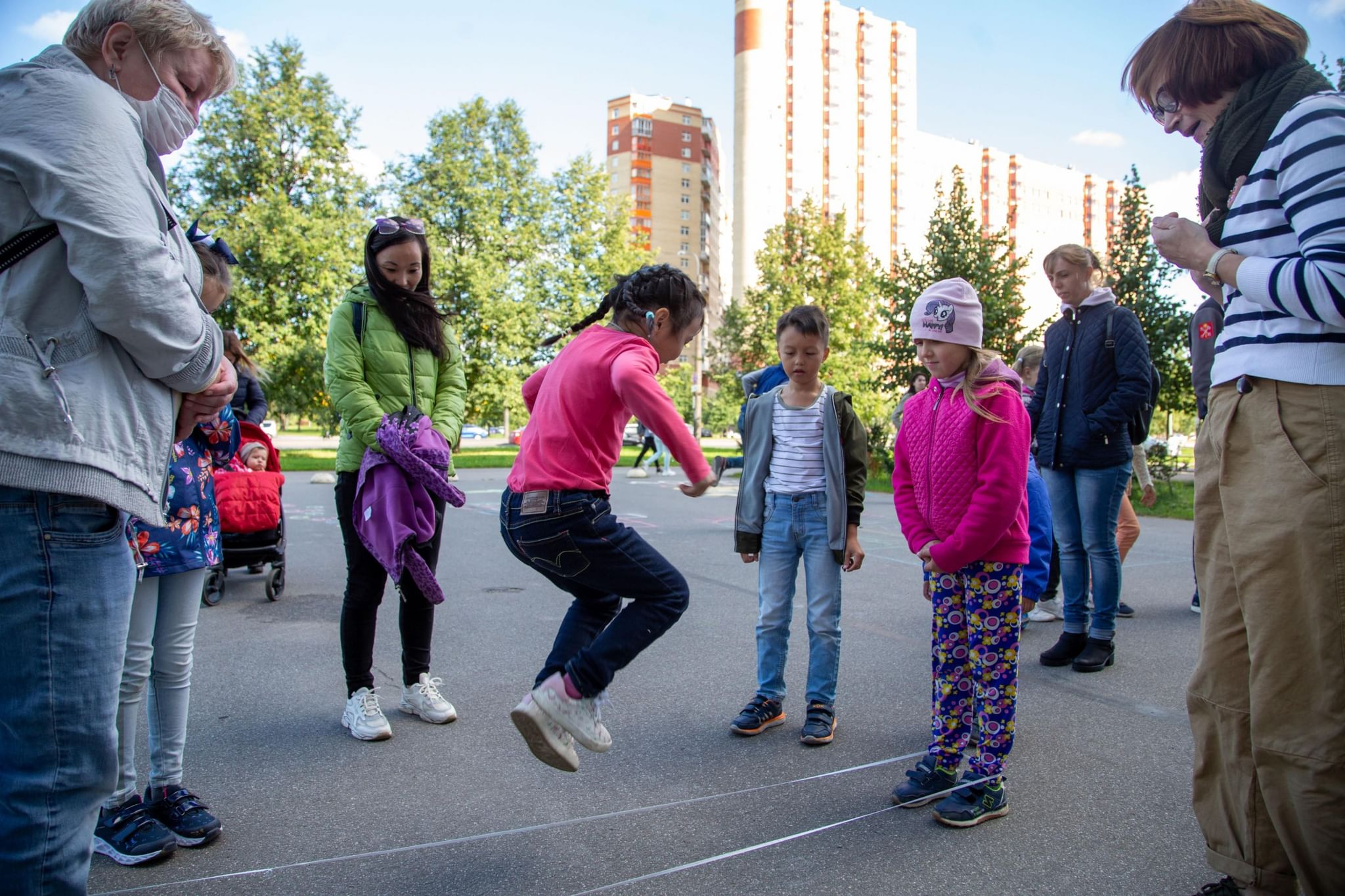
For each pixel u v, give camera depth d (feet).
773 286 127.24
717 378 163.63
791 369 11.87
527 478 7.93
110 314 5.31
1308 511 5.89
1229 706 6.63
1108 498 14.42
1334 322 5.69
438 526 11.85
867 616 18.44
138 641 8.25
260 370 18.06
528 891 7.38
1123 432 14.56
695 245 368.48
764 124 299.17
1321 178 5.83
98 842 7.95
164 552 8.32
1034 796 9.49
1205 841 7.53
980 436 9.16
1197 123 6.93
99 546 5.50
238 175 101.55
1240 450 6.40
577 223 122.93
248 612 18.94
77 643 5.38
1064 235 407.03
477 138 116.67
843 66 342.03
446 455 10.78
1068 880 7.64
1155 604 19.99
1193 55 6.56
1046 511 16.83
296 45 103.55
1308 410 5.99
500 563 25.79
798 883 7.57
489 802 9.24
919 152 364.79
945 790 9.29
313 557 26.86
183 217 97.40
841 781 9.90
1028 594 16.72
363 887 7.43
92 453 5.34
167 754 8.52
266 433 20.40
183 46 6.10
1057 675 14.33
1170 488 46.98
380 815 8.91
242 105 99.66
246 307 95.30
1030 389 18.39
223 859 7.95
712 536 31.99
